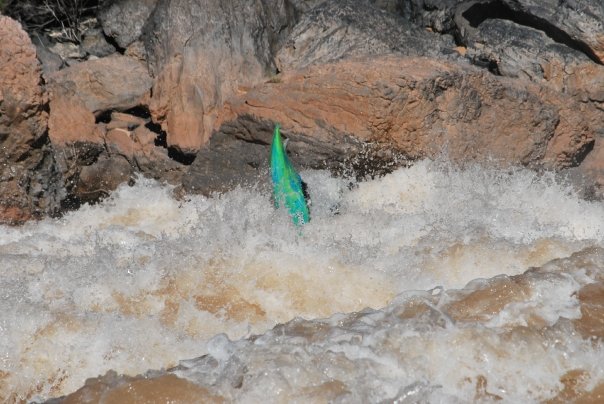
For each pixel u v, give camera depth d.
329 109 32.03
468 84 32.31
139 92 36.88
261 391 18.16
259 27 37.22
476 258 24.64
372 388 18.22
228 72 35.88
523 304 20.62
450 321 20.14
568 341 19.27
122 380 19.28
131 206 32.56
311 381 18.34
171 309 23.72
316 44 36.62
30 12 43.88
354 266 25.00
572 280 21.58
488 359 18.92
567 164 34.50
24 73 30.31
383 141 31.80
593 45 35.75
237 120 33.09
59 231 30.25
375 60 33.66
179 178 34.72
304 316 23.78
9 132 30.28
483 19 39.06
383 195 31.47
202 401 18.28
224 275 24.89
